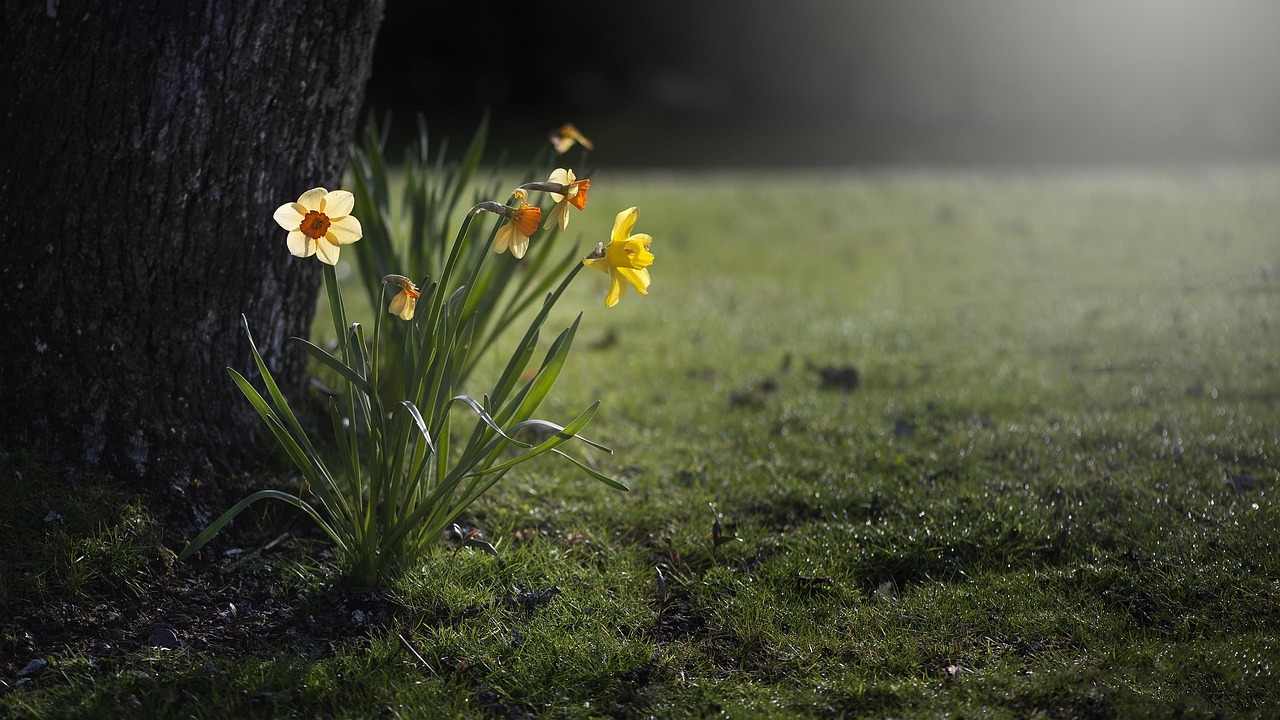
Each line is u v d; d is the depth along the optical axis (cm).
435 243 367
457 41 1925
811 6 2027
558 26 1950
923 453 370
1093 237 755
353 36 327
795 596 285
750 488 347
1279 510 307
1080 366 462
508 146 1593
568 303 623
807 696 242
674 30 1995
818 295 642
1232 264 636
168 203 297
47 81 287
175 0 288
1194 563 286
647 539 321
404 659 252
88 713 226
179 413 309
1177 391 419
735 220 859
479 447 274
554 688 245
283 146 320
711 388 460
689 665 258
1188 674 243
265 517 308
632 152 1664
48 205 289
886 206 913
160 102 290
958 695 241
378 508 310
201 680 241
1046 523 310
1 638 247
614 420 420
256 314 328
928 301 610
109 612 262
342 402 379
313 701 237
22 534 271
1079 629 262
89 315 294
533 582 291
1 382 292
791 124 2069
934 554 301
